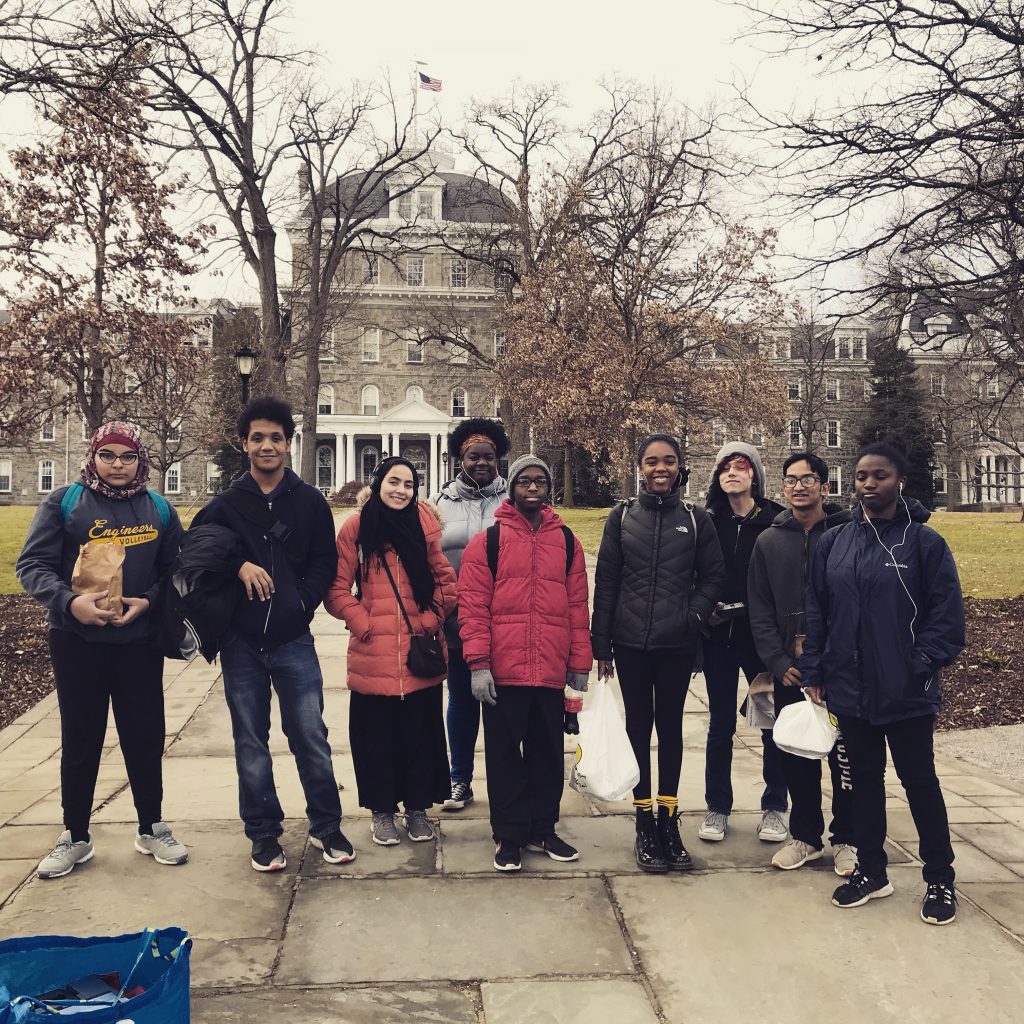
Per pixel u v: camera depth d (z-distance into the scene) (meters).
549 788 4.36
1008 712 7.48
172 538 4.25
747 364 30.56
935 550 3.71
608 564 4.38
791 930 3.59
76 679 3.99
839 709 3.84
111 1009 2.20
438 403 60.91
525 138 36.41
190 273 15.98
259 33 22.84
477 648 4.19
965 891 3.95
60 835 4.45
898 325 12.91
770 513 4.61
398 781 4.52
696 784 5.57
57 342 14.79
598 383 28.05
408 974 3.22
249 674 4.09
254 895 3.85
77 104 8.45
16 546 19.73
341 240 32.38
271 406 4.12
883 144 9.55
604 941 3.49
